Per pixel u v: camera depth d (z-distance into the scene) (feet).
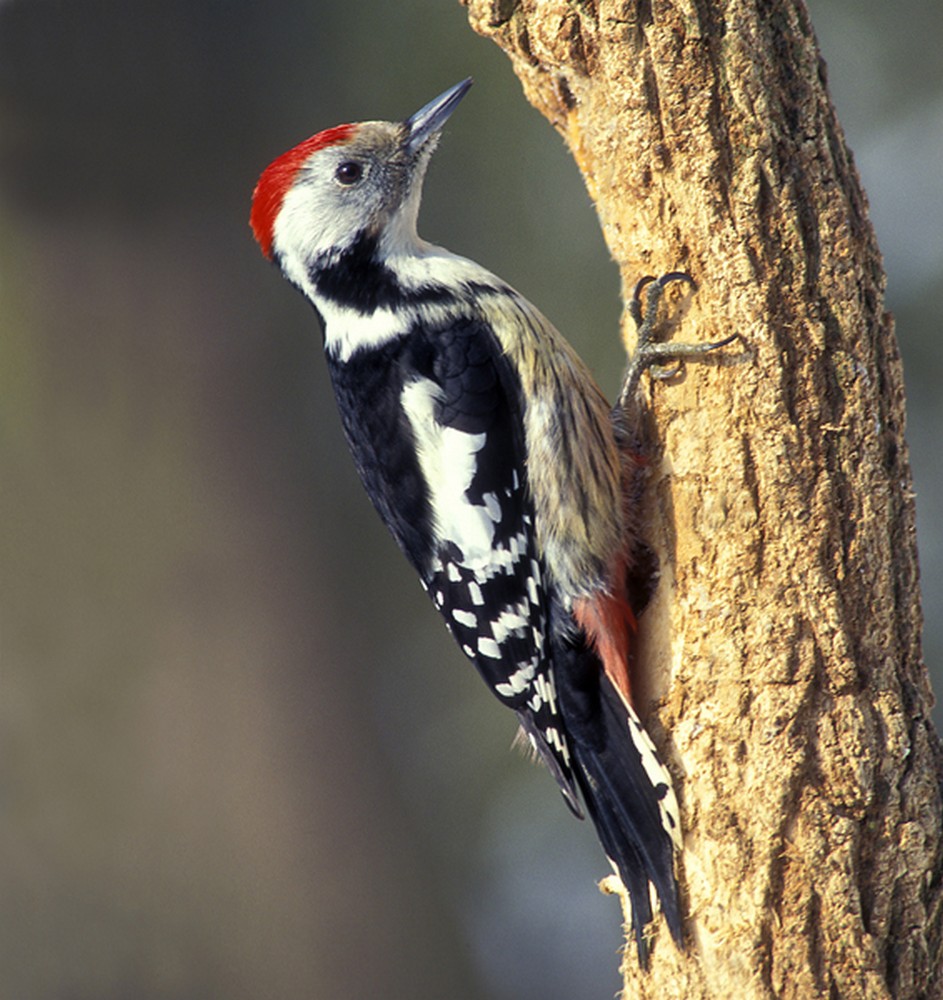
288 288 44.96
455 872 45.01
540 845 45.34
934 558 45.14
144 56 42.83
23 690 40.63
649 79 19.36
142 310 43.24
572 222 45.70
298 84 44.88
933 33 48.80
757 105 18.92
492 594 22.04
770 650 18.76
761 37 18.94
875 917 18.29
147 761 40.96
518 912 44.42
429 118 24.31
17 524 41.55
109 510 42.22
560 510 21.35
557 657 21.16
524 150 45.68
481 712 46.09
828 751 18.45
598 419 21.44
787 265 18.97
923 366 45.83
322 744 43.62
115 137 42.75
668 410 20.15
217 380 44.01
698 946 18.86
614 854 19.93
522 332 22.40
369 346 23.34
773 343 18.95
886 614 18.80
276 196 24.59
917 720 18.74
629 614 20.75
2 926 39.47
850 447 18.86
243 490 43.96
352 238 23.73
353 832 42.88
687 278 19.85
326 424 45.68
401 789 44.42
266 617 43.55
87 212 42.78
